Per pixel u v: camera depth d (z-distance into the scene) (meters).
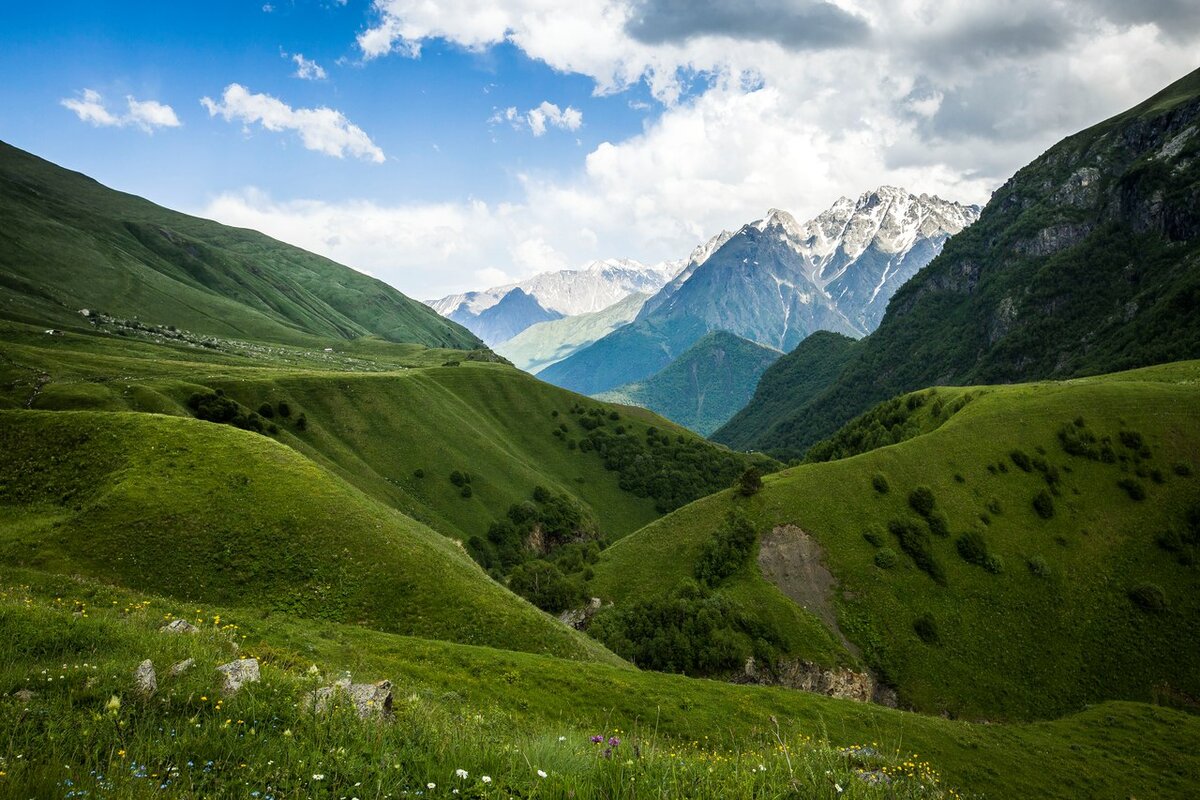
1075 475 116.56
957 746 51.34
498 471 182.38
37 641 14.90
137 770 7.93
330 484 63.38
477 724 16.83
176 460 59.81
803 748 12.79
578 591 110.31
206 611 34.72
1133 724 62.28
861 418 196.88
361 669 33.28
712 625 93.06
